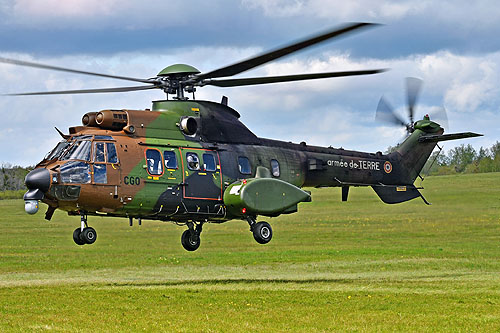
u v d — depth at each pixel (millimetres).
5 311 55781
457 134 93125
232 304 59031
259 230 70688
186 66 68938
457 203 199125
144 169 64188
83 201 61438
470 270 87812
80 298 63062
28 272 91625
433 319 51844
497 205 193875
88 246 127875
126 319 51844
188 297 63312
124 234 152000
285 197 71062
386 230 156125
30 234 157625
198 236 74312
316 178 80625
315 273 87500
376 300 61125
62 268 95938
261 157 73875
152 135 66250
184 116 68875
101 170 62031
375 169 88250
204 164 68312
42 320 51438
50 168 60594
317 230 160500
